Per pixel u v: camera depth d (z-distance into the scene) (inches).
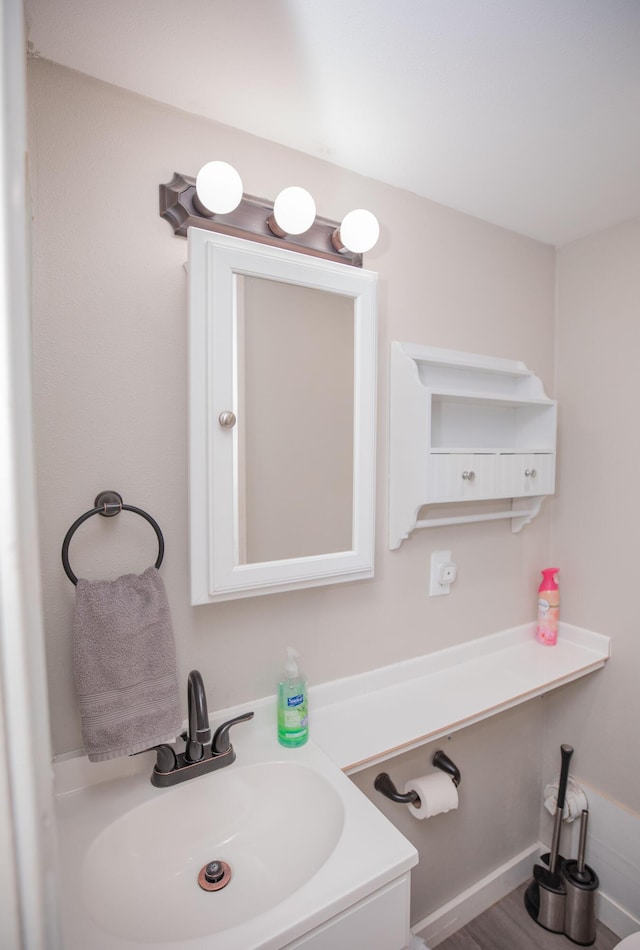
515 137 42.6
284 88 36.1
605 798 60.4
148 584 35.6
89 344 35.1
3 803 13.4
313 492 42.6
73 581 33.2
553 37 31.5
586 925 56.2
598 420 61.5
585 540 63.2
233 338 37.6
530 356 63.7
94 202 34.9
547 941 57.3
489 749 61.3
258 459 39.6
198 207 37.8
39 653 14.3
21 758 13.5
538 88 36.4
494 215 56.9
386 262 50.1
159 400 37.8
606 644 60.4
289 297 40.8
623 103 38.2
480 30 30.9
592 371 62.1
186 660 39.9
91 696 32.4
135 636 33.9
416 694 50.6
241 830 37.0
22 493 13.5
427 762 54.6
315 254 43.9
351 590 49.0
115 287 35.8
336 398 43.7
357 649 49.8
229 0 28.3
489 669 56.6
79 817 32.8
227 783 37.3
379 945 29.2
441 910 57.2
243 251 37.2
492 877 62.2
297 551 41.8
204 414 36.2
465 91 36.6
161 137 37.3
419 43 31.9
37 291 33.2
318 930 26.7
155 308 37.4
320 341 42.5
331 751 40.4
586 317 62.6
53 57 32.9
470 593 59.1
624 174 48.5
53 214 33.5
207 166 34.2
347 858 29.5
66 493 34.8
